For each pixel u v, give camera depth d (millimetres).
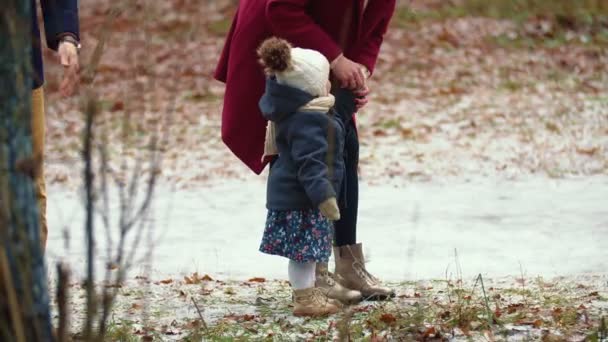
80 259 11625
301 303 8430
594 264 11102
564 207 14680
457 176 17594
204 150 20750
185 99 26281
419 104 25875
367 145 21078
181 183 17484
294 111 8102
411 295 9211
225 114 8891
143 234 13164
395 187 16766
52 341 4855
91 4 35156
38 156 4637
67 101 24109
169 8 34688
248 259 11875
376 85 28562
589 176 17219
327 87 8203
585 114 23656
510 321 7898
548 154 19281
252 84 8766
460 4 36531
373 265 11312
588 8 35281
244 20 8781
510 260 11445
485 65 30641
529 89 27500
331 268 10648
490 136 21562
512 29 34062
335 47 8508
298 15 8523
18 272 4660
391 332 7590
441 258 11656
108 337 7449
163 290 9758
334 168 8102
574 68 30141
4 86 4695
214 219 14414
